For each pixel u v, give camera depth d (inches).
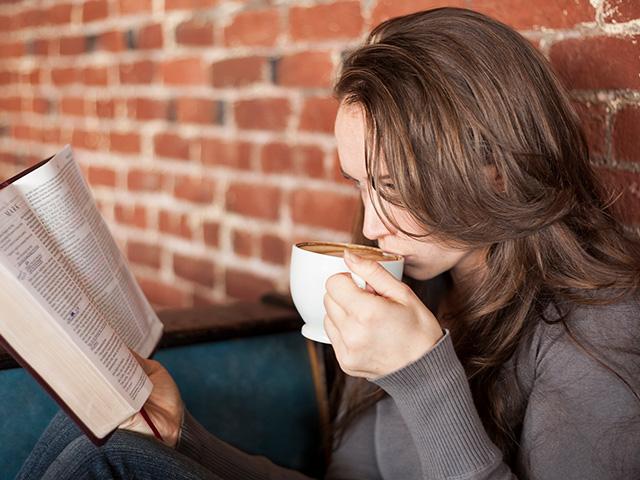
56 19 86.1
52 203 32.5
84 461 33.8
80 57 83.4
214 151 68.8
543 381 36.1
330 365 50.9
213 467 39.7
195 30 68.7
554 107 35.9
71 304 30.9
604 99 41.9
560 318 36.1
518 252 36.7
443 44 34.2
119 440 34.2
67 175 33.9
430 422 33.1
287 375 50.4
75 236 33.6
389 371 33.0
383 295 32.8
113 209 82.3
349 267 33.2
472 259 39.4
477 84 33.8
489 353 37.6
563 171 36.0
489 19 35.7
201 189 70.8
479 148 33.6
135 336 37.9
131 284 39.0
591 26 41.9
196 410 47.6
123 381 32.8
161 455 34.0
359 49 36.2
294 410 50.5
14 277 28.8
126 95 78.0
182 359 47.3
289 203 62.1
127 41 76.7
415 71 33.5
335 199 58.1
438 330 33.0
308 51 58.5
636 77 40.1
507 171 34.2
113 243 37.6
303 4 58.4
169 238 75.5
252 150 64.8
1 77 97.7
